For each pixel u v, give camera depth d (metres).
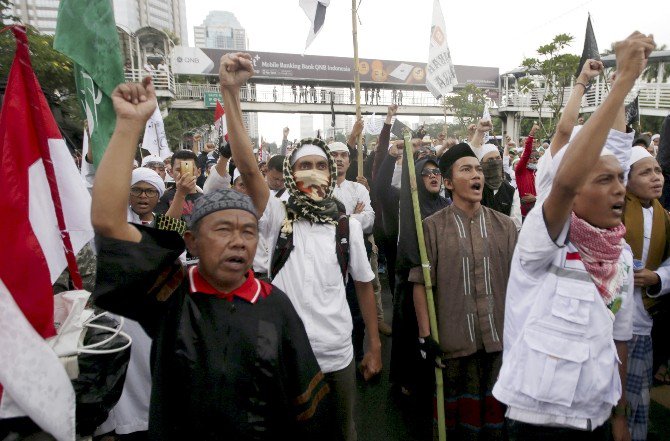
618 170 1.64
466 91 28.14
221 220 1.45
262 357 1.43
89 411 1.77
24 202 1.72
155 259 1.39
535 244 1.65
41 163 1.81
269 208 2.35
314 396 1.54
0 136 1.71
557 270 1.69
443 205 3.85
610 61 15.75
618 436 2.02
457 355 2.50
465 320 2.50
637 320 2.44
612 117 1.40
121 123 1.39
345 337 2.24
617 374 1.69
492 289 2.52
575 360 1.61
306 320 2.18
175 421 1.37
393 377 3.28
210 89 27.00
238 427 1.37
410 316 3.08
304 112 30.22
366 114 31.72
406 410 3.26
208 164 9.35
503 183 4.09
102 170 1.36
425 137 10.95
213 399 1.36
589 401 1.63
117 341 1.91
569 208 1.55
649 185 2.48
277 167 4.22
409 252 2.56
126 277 1.35
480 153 4.08
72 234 1.94
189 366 1.38
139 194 2.86
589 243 1.67
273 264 2.27
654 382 3.52
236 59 1.90
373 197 4.66
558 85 19.36
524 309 1.75
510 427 1.80
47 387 1.55
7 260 1.65
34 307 1.70
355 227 2.37
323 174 2.32
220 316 1.44
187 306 1.45
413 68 33.38
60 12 2.00
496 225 2.63
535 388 1.65
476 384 2.54
